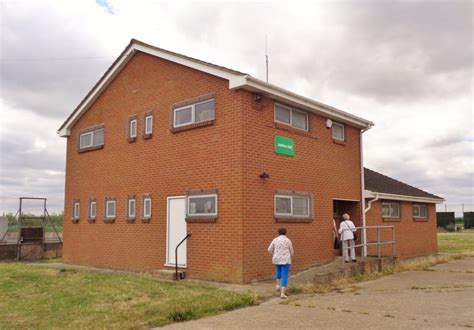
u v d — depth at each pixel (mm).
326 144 15727
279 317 8289
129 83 16516
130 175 15938
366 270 14039
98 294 10438
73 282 12242
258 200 12617
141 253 15094
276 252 10383
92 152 17984
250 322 7949
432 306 9211
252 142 12672
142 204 15242
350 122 16859
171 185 14250
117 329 7629
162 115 14906
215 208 12781
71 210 18859
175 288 11000
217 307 8883
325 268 13711
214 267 12555
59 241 24344
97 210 17375
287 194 13641
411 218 21328
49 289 11414
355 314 8484
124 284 11609
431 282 12516
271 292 10641
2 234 27406
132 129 16188
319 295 10453
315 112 15234
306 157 14688
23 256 22484
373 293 10719
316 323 7828
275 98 13531
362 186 17438
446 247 27703
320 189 15172
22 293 11117
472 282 12531
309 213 14594
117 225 16266
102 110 17734
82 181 18406
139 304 9336
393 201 20156
